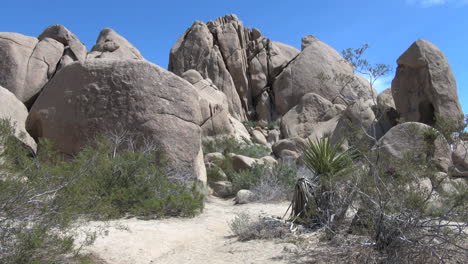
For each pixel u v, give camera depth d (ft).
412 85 55.06
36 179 14.75
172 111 37.09
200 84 83.66
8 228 12.41
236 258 17.29
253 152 62.18
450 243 14.20
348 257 15.80
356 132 21.58
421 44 54.24
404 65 56.49
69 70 38.91
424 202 14.92
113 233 19.53
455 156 29.99
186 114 37.68
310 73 91.91
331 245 17.89
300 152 60.54
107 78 37.50
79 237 17.65
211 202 35.91
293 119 80.43
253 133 83.46
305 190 21.53
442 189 16.15
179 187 29.73
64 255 15.34
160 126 36.06
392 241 14.89
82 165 23.91
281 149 63.82
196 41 97.50
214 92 83.25
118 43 75.15
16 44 60.95
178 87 38.29
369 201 16.49
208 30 99.71
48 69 61.67
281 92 92.84
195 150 37.24
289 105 91.40
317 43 97.66
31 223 13.61
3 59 59.16
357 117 55.77
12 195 12.99
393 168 16.93
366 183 16.61
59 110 37.47
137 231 20.80
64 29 66.85
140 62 38.32
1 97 42.37
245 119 93.50
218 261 17.04
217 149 62.23
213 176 45.68
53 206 14.34
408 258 14.46
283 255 17.07
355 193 18.76
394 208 15.31
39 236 12.58
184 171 35.88
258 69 97.19
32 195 13.93
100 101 36.73
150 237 19.98
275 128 86.28
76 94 37.37
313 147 22.79
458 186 15.30
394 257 14.51
